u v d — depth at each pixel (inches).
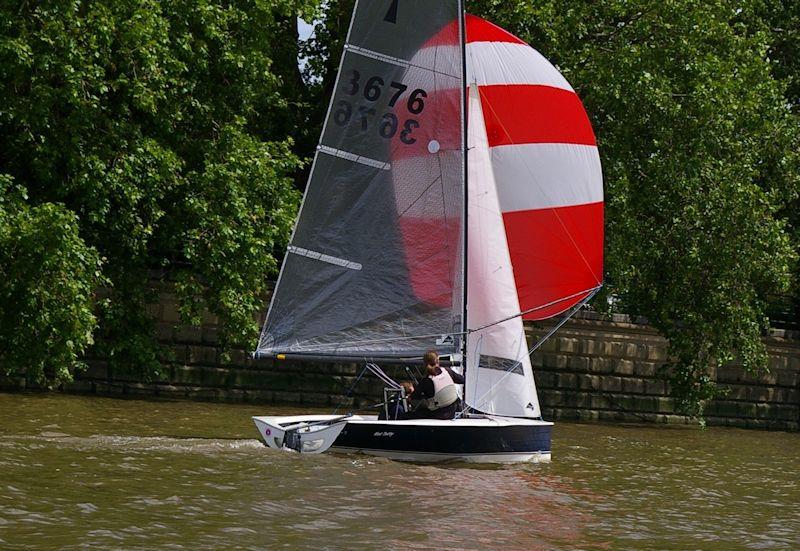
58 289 1656.0
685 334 2292.1
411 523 988.6
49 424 1503.4
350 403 2246.6
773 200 2324.1
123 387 2060.8
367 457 1306.6
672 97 2170.3
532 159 1513.3
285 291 1418.6
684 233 2235.5
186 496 1019.9
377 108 1413.6
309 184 1416.1
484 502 1120.2
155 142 1784.0
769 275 2273.6
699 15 2178.9
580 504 1181.1
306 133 2314.2
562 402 2452.0
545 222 1517.0
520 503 1143.6
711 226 2219.5
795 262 2556.6
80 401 1844.2
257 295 2059.5
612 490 1311.5
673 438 2171.5
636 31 2177.7
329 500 1055.0
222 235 1841.8
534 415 1462.8
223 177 1844.2
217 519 939.3
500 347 1455.5
